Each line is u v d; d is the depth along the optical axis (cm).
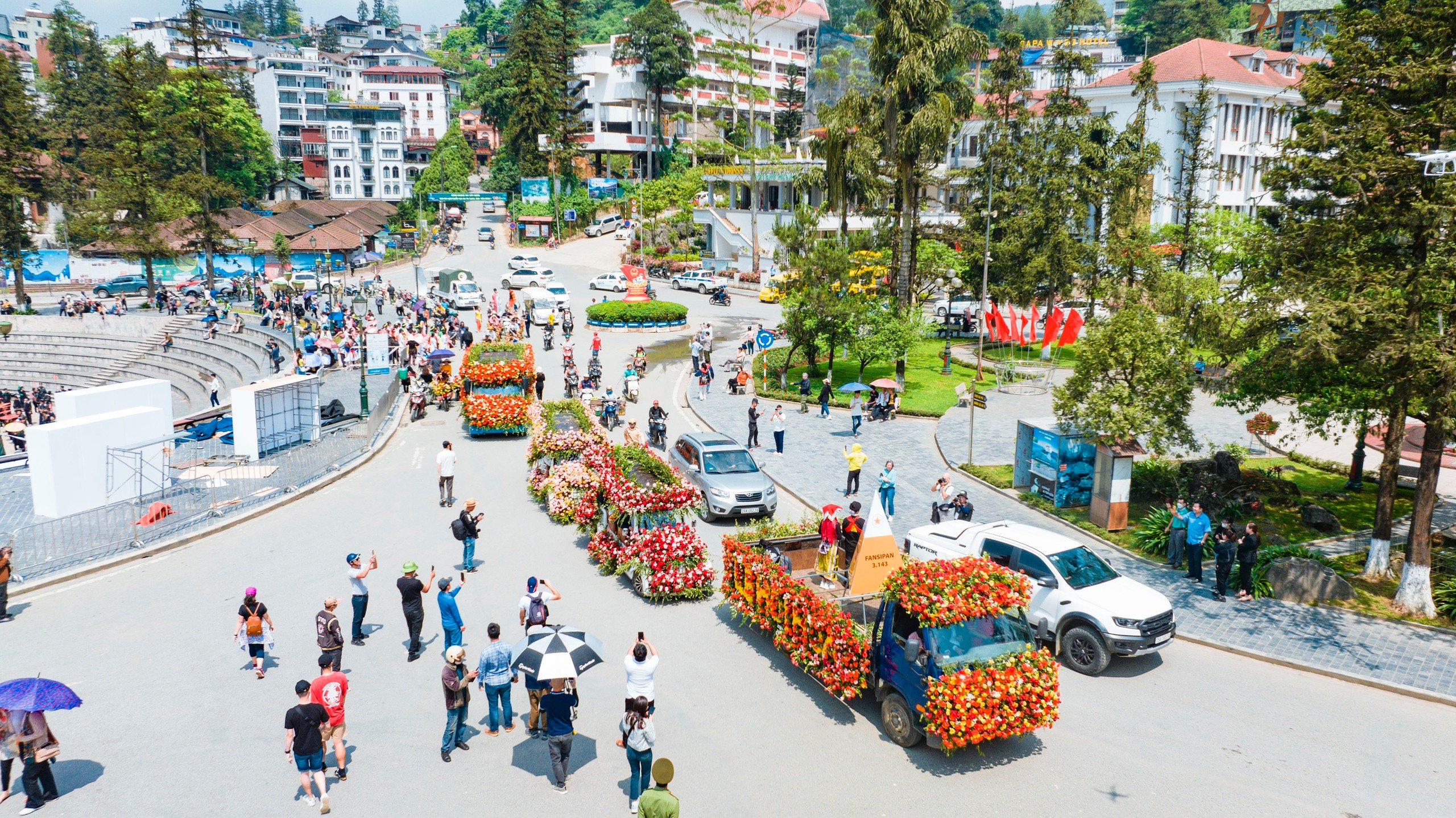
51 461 2056
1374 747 1106
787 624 1280
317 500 2231
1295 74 6469
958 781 1023
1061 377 3866
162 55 13050
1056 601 1364
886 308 3478
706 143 9194
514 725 1162
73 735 1119
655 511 1605
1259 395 1955
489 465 2583
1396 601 1548
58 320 5491
